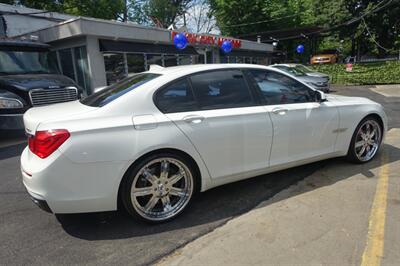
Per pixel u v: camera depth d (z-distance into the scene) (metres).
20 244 2.69
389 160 4.46
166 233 2.81
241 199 3.43
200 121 2.99
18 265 2.40
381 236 2.60
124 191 2.74
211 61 18.91
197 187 3.17
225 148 3.15
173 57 15.62
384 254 2.36
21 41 8.43
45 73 8.50
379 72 18.47
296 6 31.69
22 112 6.46
